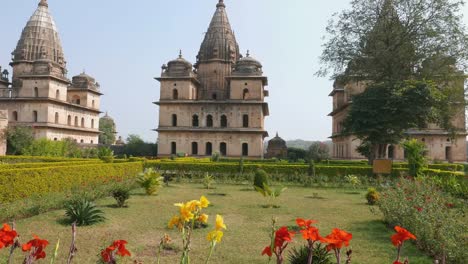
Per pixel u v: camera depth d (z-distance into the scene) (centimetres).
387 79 3544
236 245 1098
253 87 5825
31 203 1466
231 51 6644
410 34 3472
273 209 1731
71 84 7369
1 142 4856
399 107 3316
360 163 4078
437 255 940
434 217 1013
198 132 5825
